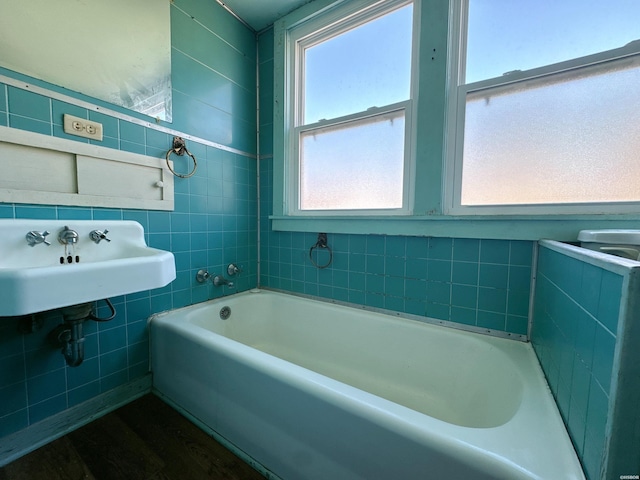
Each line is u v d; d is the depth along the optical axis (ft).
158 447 3.64
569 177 3.66
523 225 3.80
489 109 4.11
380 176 5.16
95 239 3.71
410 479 2.20
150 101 4.60
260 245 6.85
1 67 3.17
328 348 5.47
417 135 4.55
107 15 4.03
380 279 5.16
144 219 4.61
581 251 2.18
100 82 4.00
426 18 4.37
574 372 2.15
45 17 3.47
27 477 3.19
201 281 5.52
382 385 4.71
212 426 3.82
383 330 4.85
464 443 2.03
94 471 3.27
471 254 4.28
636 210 3.28
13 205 3.28
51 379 3.75
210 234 5.73
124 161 4.28
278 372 3.05
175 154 5.00
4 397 3.38
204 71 5.43
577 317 2.15
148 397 4.70
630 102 3.31
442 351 4.30
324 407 2.67
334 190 5.75
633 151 3.32
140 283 3.03
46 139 3.49
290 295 6.30
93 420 4.13
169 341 4.43
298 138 6.17
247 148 6.45
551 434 2.14
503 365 3.51
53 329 3.74
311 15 5.57
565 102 3.64
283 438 3.03
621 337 1.48
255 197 6.74
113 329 4.38
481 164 4.20
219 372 3.66
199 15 5.29
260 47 6.52
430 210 4.51
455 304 4.45
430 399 4.26
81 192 3.83
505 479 1.82
